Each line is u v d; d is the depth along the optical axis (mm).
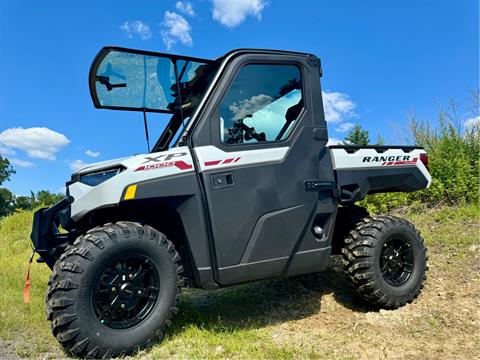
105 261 3094
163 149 4102
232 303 4555
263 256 3637
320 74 4145
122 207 3434
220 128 3605
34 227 3662
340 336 3650
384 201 7863
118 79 4008
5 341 3354
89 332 2994
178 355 3156
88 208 3256
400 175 4617
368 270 4148
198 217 3434
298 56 4020
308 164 3904
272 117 3844
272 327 3859
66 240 3754
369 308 4363
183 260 3654
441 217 6914
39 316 3879
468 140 8273
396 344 3451
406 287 4285
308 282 5133
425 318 3959
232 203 3523
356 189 4309
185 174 3424
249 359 3123
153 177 3324
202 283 3453
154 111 4418
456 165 7680
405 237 4395
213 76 3834
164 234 3691
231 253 3506
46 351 3176
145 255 3266
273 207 3686
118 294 3162
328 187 4000
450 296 4363
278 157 3766
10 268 6109
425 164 4883
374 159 4445
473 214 6770
